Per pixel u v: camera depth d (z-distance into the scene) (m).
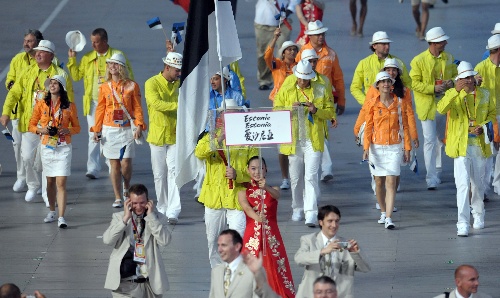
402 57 67.69
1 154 54.12
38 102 43.34
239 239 29.84
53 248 41.72
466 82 41.12
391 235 42.56
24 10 80.56
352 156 52.84
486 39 71.56
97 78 49.06
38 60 45.81
